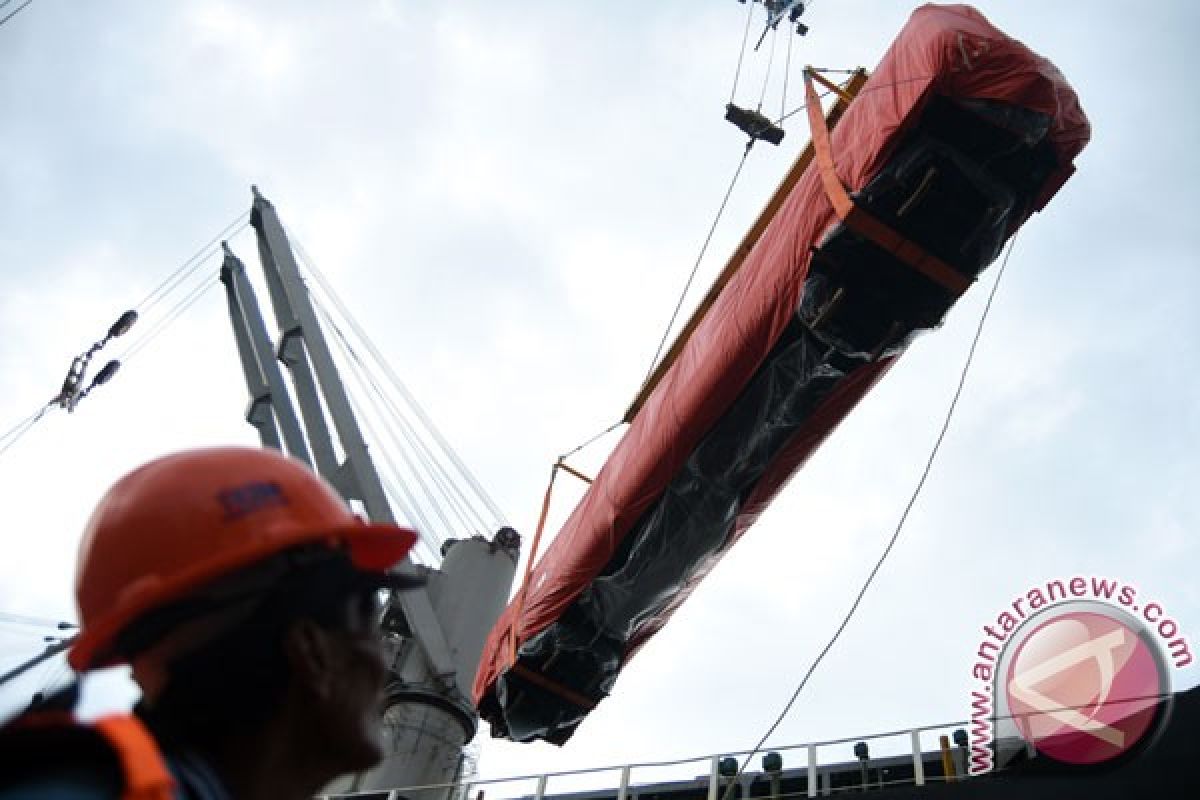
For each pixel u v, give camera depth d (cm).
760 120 3025
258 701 179
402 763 2867
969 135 1627
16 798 119
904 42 1683
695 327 2483
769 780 2058
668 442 2039
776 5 3447
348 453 3369
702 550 2152
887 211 1656
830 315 1733
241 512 205
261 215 4109
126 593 190
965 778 1573
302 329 3678
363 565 223
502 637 2545
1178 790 1261
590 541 2239
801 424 1948
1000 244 1692
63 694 168
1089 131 1653
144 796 123
